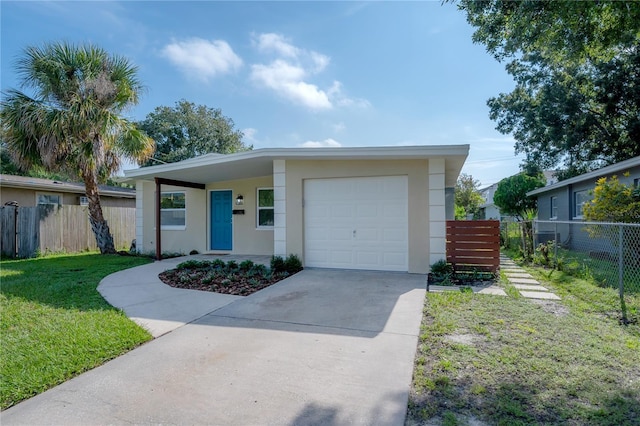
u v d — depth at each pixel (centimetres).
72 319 424
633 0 411
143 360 323
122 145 1024
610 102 1528
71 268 809
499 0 520
